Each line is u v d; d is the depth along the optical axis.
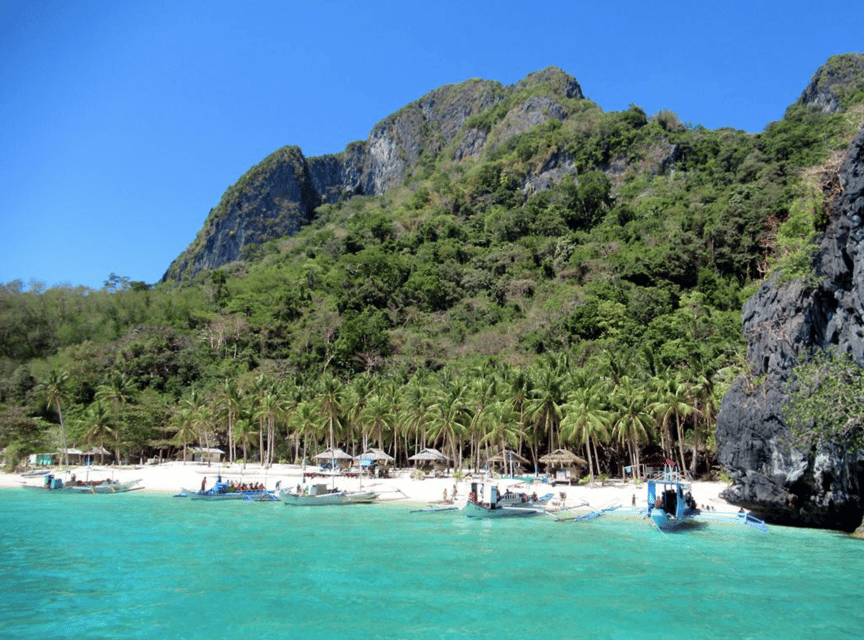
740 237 123.62
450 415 77.06
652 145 191.62
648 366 80.81
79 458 99.31
